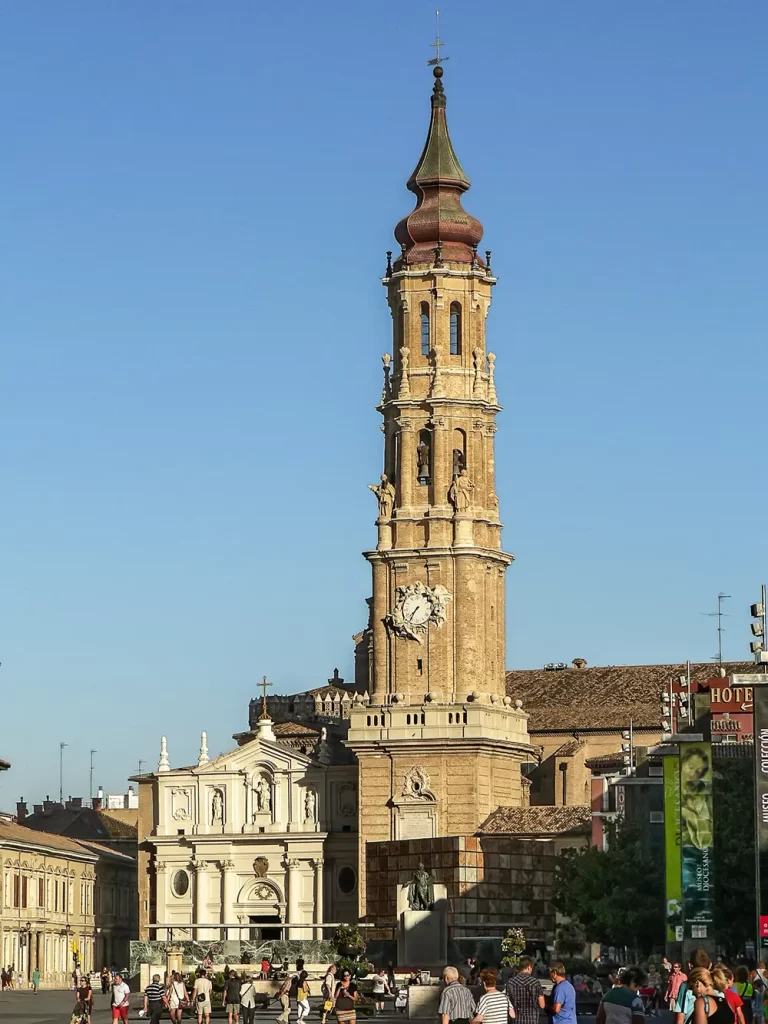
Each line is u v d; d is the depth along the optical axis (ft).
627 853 487.61
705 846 364.38
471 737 600.80
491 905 581.12
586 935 503.20
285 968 540.11
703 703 448.24
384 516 623.36
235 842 647.97
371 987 455.63
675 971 292.61
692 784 365.81
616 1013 183.11
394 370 634.43
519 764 628.69
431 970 482.28
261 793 649.20
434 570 615.98
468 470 624.18
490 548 622.95
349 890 635.66
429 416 625.00
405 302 629.10
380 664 618.44
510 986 199.62
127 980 575.79
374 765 610.65
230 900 646.33
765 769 289.94
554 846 594.24
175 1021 351.25
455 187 638.12
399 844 596.70
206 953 554.46
